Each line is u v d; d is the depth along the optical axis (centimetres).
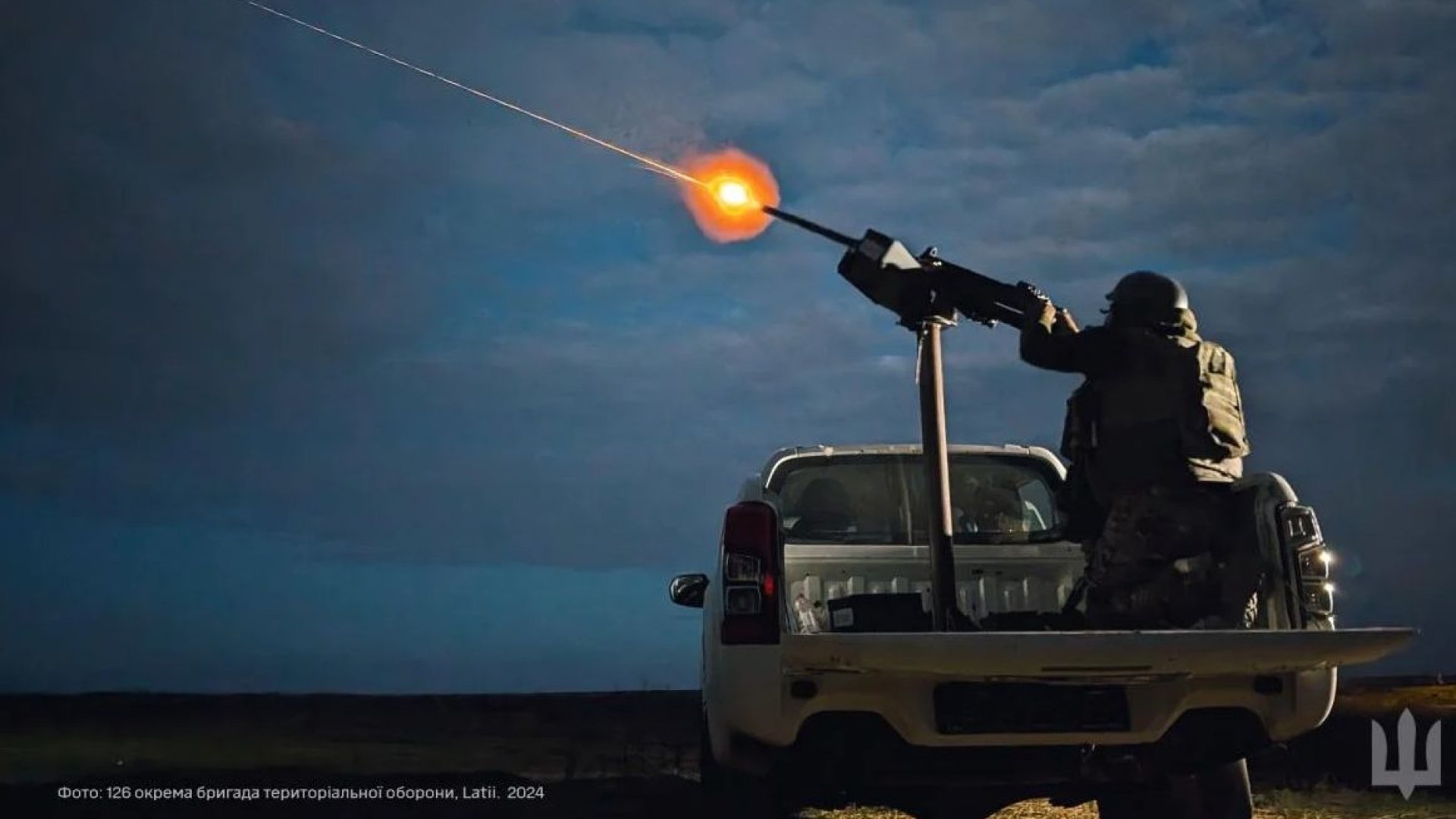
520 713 1714
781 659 559
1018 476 812
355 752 1177
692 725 1591
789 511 779
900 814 829
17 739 1256
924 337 641
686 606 837
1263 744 596
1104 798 700
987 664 529
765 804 704
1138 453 620
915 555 718
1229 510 623
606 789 911
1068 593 725
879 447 793
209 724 1474
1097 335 632
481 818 805
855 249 630
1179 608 613
